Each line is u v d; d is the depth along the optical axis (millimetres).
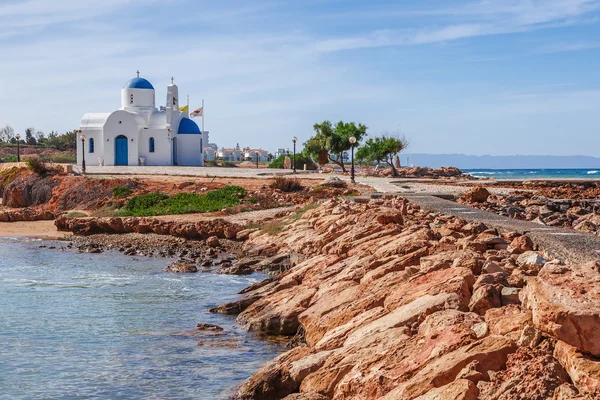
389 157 82188
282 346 14453
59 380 12609
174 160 91188
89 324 17281
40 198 58938
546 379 7055
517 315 8562
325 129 83062
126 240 38281
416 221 22172
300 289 16844
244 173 69812
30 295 21719
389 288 12695
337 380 9609
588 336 7293
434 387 7840
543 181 50438
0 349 14859
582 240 15461
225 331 16078
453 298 10375
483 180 58281
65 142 154000
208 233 36906
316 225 28875
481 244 15055
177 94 91625
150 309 19219
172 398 11445
